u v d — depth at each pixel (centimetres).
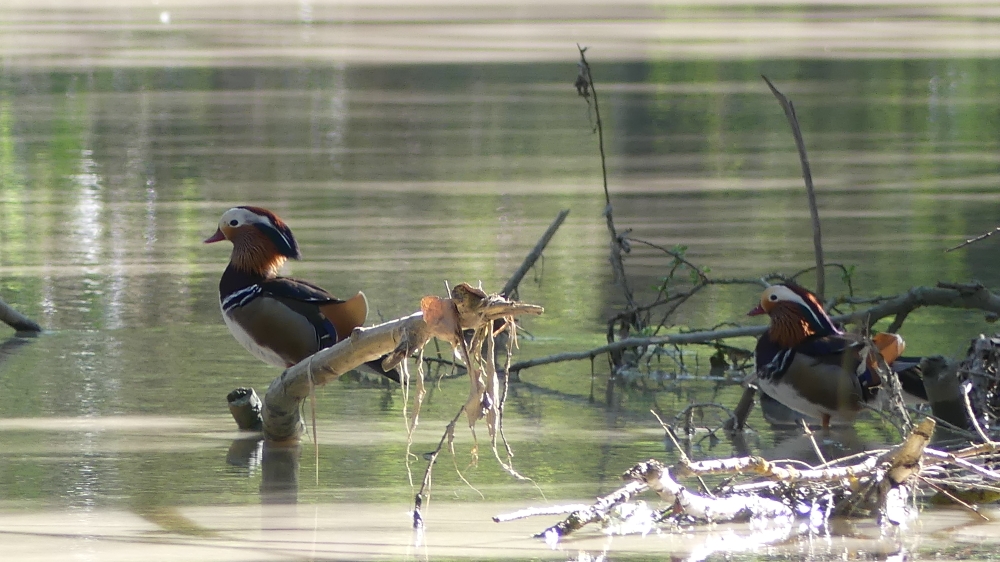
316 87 3628
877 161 2550
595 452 972
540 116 3153
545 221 1998
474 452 805
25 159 2564
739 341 1370
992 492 834
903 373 1061
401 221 1988
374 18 5375
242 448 974
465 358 779
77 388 1152
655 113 3198
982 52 4372
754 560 718
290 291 1058
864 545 745
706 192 2239
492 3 5972
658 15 5562
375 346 879
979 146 2728
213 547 744
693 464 761
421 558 723
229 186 2300
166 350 1304
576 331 1403
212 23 5178
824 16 5522
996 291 1507
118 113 3177
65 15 5381
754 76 3844
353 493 861
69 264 1714
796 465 927
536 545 748
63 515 807
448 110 3253
